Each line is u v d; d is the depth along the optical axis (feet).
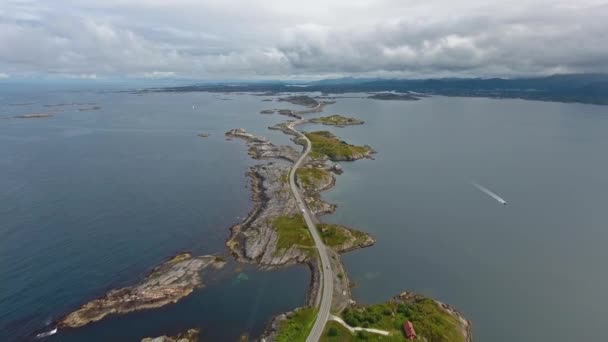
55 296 328.08
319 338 273.13
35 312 307.78
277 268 381.19
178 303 323.16
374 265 395.14
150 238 439.63
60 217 490.90
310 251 404.57
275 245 414.00
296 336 275.18
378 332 277.44
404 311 301.84
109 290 337.52
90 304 311.27
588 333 298.76
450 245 440.45
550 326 306.55
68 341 278.67
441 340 273.13
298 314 301.63
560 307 330.13
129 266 378.32
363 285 358.64
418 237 460.96
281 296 337.93
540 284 363.35
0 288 336.90
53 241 425.69
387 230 479.00
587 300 339.36
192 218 499.51
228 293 339.57
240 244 424.87
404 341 268.21
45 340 279.49
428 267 392.47
